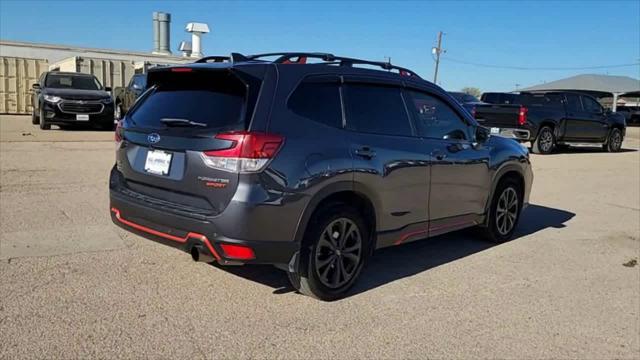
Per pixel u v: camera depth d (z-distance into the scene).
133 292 4.31
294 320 3.98
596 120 17.95
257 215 3.78
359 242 4.52
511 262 5.66
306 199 4.00
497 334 3.95
